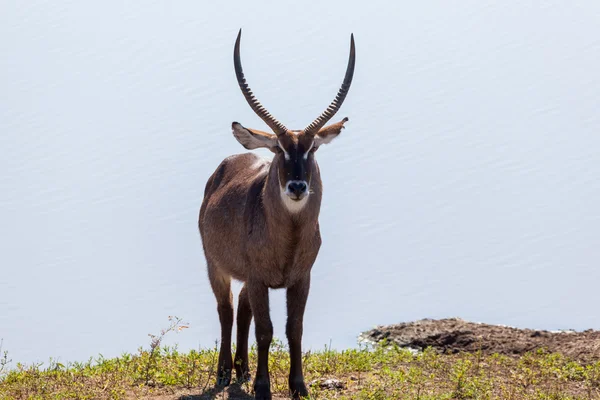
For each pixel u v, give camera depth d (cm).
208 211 2119
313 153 1895
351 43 1950
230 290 2134
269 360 2217
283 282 1906
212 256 2103
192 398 1922
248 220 1922
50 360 2220
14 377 2073
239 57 1925
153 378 2064
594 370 2120
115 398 1889
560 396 1911
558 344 2512
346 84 1942
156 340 2152
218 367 2092
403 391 1950
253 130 1859
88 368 2181
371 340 2830
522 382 2039
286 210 1822
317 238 1911
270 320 1908
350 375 2138
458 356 2445
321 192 1914
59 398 1892
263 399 1881
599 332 2623
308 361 2211
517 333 2705
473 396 1936
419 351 2692
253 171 2050
